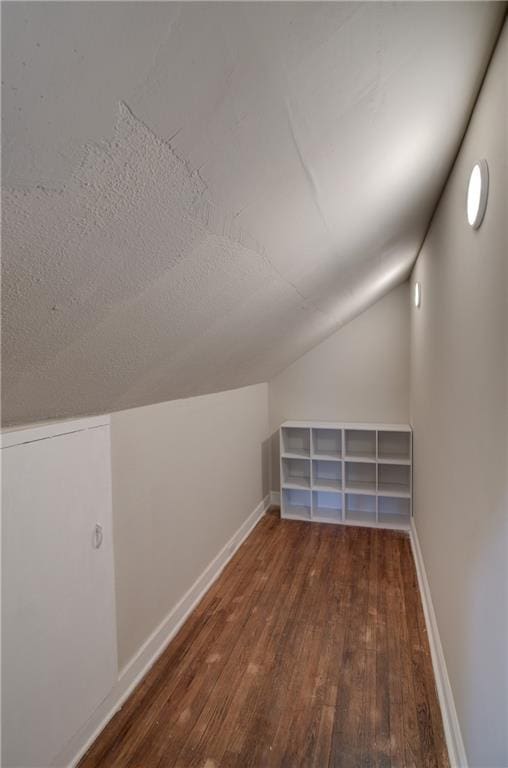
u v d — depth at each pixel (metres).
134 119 0.52
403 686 1.69
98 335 0.96
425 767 1.36
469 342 1.25
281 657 1.87
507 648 0.88
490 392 1.01
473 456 1.20
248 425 3.29
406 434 3.53
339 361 3.67
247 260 1.12
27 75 0.41
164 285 0.95
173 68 0.49
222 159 0.69
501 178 0.91
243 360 2.28
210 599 2.35
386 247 2.00
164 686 1.71
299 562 2.78
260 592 2.41
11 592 1.09
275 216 1.00
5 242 0.57
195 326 1.32
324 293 2.03
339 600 2.31
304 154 0.84
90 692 1.41
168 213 0.73
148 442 1.83
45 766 1.21
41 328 0.80
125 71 0.46
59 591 1.25
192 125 0.59
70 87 0.44
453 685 1.45
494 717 0.98
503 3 0.76
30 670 1.15
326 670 1.78
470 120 1.19
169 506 2.03
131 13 0.41
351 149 0.94
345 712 1.57
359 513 3.56
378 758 1.39
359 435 3.63
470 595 1.23
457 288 1.43
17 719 1.11
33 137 0.46
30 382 0.96
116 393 1.40
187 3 0.43
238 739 1.46
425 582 2.29
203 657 1.88
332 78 0.68
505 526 0.90
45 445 1.20
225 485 2.81
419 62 0.78
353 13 0.57
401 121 0.96
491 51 0.92
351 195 1.17
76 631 1.33
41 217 0.57
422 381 2.52
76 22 0.40
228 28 0.49
